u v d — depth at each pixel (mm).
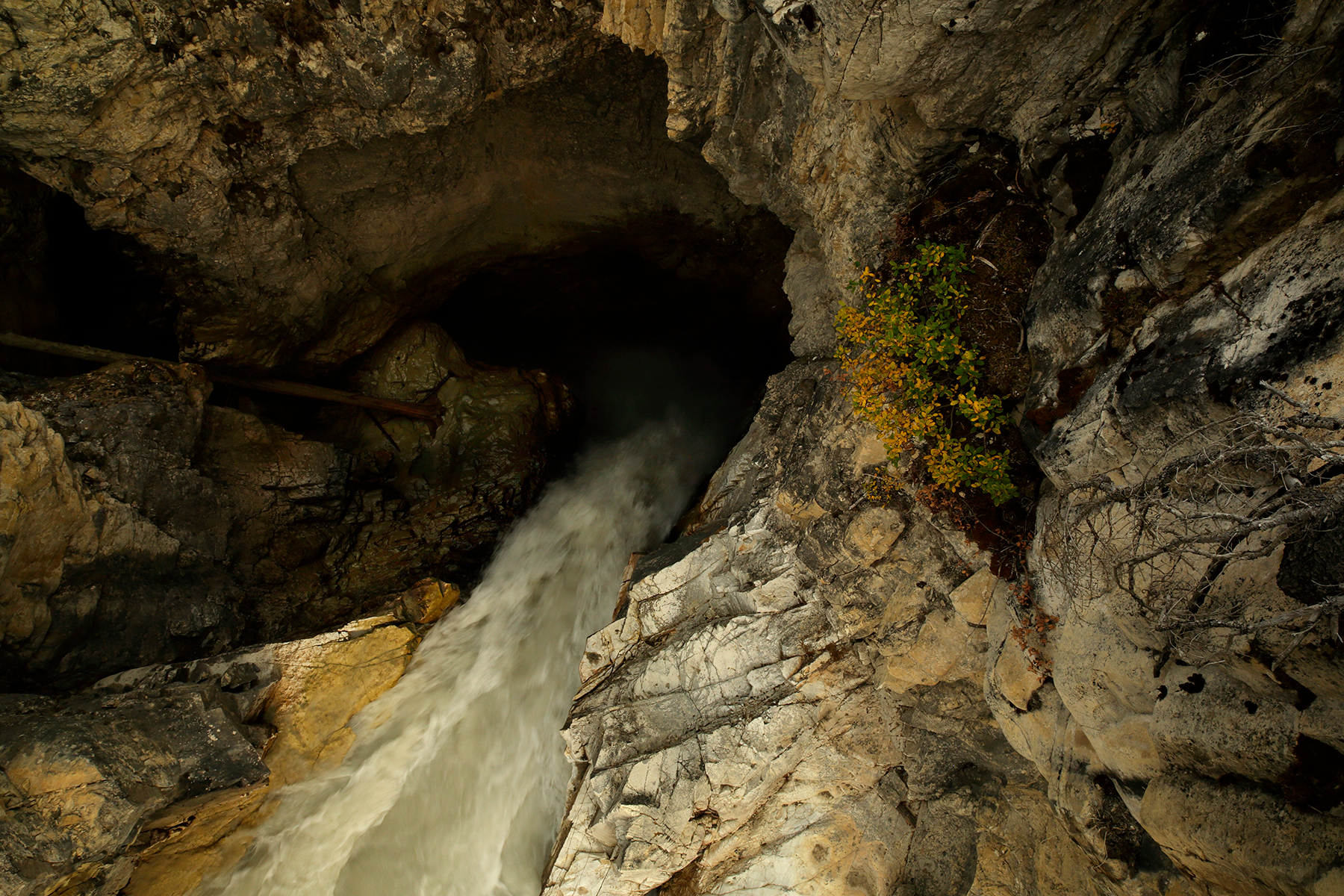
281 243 9570
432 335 13320
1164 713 4199
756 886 6938
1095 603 4562
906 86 4984
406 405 12734
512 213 11156
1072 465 4496
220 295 9812
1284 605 3340
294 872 7996
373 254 10672
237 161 8625
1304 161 3396
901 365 5578
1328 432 3051
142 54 7320
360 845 8359
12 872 5695
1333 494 2955
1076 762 5070
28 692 7602
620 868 6734
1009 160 5402
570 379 16203
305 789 8273
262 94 8117
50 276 10234
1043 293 4863
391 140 9109
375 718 8891
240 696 7879
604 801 6969
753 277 12484
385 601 10133
